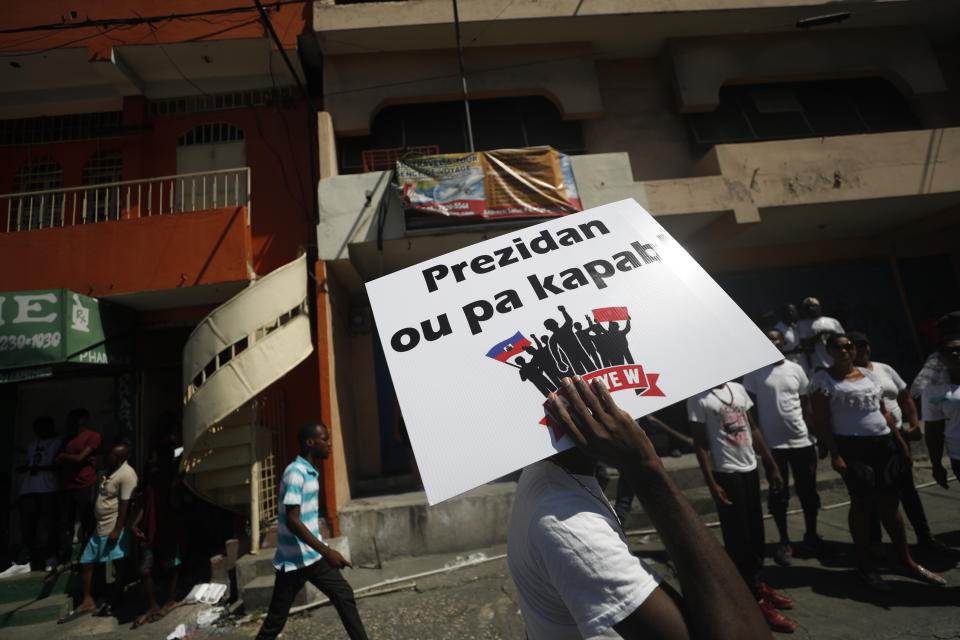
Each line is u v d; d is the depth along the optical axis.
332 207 6.30
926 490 5.24
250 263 6.13
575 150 8.09
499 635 3.38
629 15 7.55
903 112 8.68
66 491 5.39
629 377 0.81
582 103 7.88
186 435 5.01
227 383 5.02
